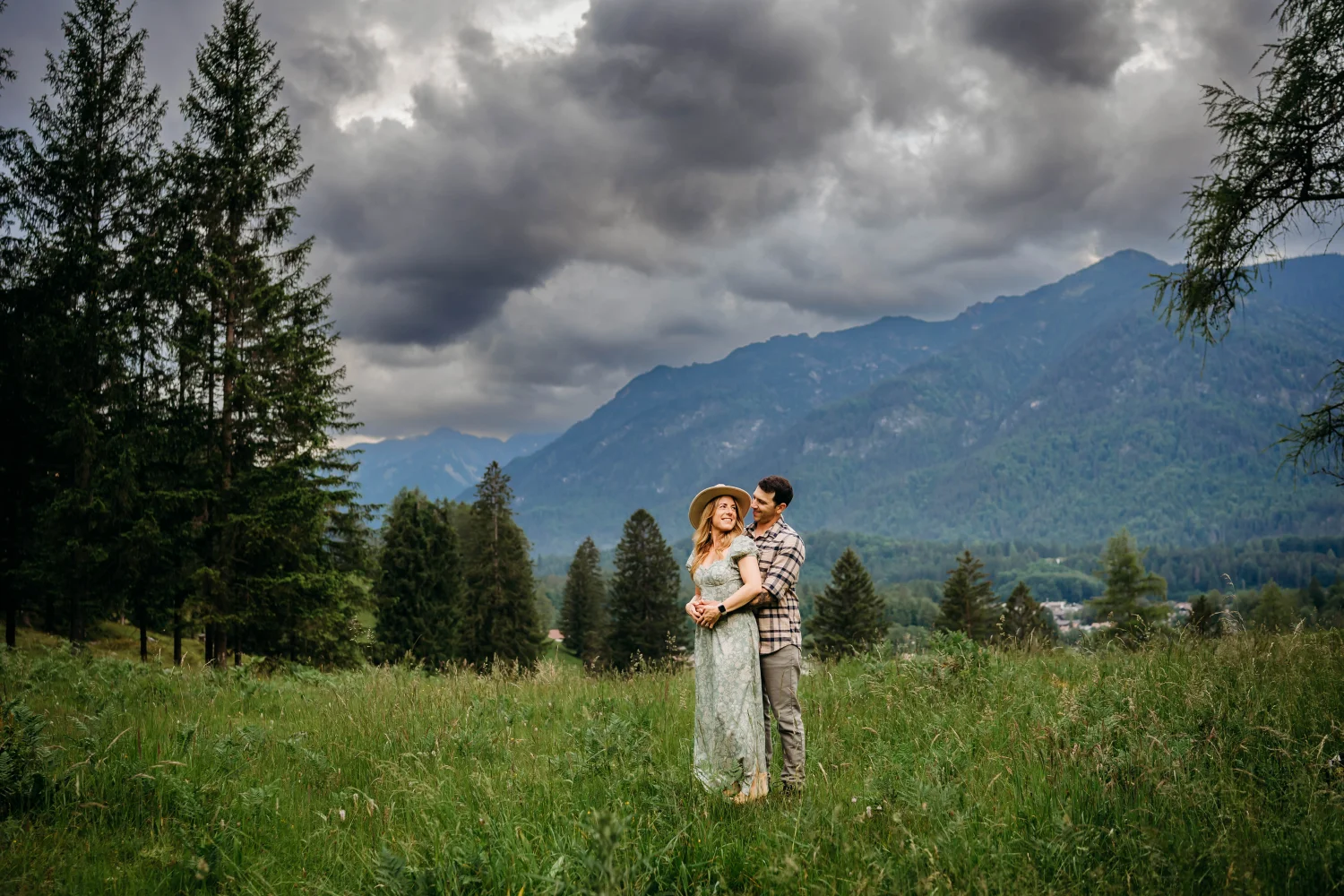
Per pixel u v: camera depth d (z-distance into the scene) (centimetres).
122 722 686
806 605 7444
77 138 2114
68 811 457
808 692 752
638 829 368
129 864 397
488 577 5134
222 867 383
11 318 2011
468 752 572
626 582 6006
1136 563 4109
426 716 708
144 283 2030
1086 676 734
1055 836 341
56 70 2141
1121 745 462
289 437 2134
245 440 2108
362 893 351
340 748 607
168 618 2289
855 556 5628
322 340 2316
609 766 486
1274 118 1016
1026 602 5347
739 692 465
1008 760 464
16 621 2436
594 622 7244
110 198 2128
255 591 2022
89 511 1919
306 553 2197
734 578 479
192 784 484
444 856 362
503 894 330
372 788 509
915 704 653
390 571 4288
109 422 2006
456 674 1009
